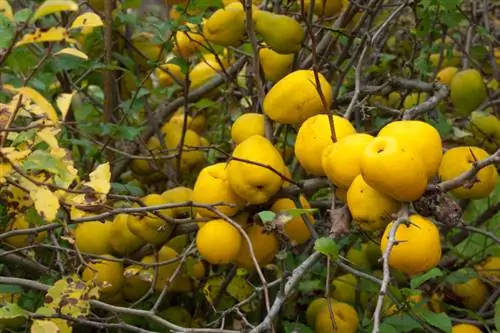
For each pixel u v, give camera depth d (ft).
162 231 3.97
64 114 3.54
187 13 4.29
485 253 4.56
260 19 3.98
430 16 4.73
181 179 4.64
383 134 3.53
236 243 3.79
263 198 3.76
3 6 3.41
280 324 4.27
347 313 4.07
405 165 3.40
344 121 3.72
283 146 4.31
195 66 4.90
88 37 4.52
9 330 3.97
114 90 4.64
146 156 4.47
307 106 3.85
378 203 3.49
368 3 4.59
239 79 5.02
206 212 3.80
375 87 4.39
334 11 4.45
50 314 3.50
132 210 3.66
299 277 3.57
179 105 4.73
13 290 3.85
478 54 4.88
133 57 4.72
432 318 3.77
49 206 3.42
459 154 3.86
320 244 3.51
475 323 4.05
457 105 4.50
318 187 3.82
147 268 4.03
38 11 3.26
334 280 4.25
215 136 4.91
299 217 3.91
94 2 4.56
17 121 4.16
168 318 4.28
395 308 4.05
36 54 4.48
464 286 4.31
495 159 3.47
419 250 3.45
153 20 4.62
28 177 3.45
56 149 3.50
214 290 4.29
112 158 4.53
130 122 4.79
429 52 4.65
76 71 4.72
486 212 4.41
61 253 4.11
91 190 3.67
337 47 4.91
